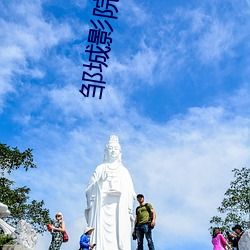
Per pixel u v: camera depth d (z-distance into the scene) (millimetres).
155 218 22484
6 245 19781
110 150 30078
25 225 21562
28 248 20969
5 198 37000
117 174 29203
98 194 28516
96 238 27578
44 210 38438
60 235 19062
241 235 20438
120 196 28500
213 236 20547
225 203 37125
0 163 38438
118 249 27484
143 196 23172
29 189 39062
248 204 36406
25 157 39281
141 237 22422
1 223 22469
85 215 29141
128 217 28344
